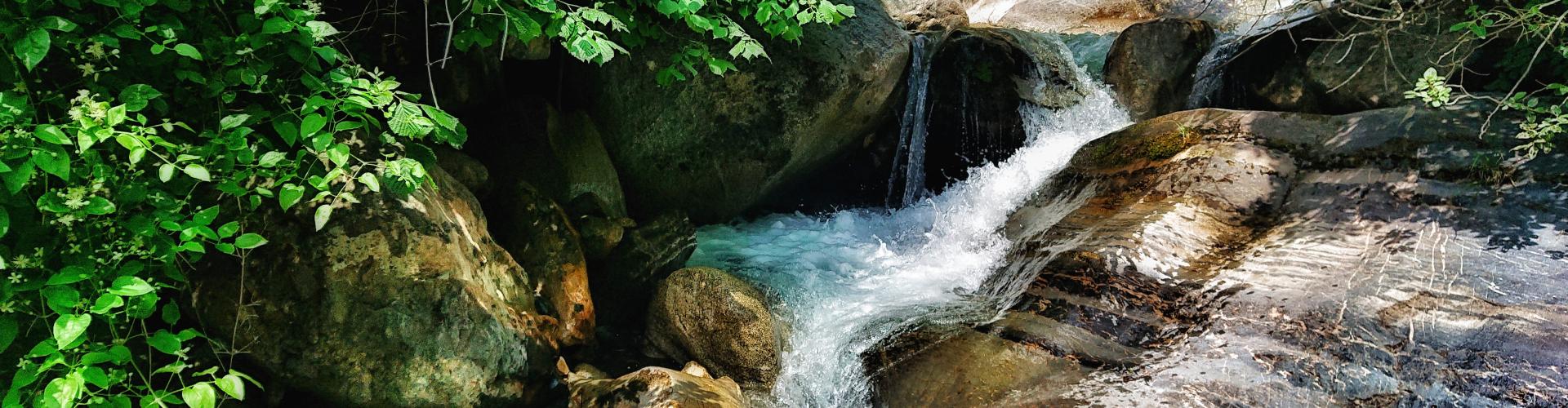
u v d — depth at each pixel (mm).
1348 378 3109
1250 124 4895
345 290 2982
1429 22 5164
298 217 2959
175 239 2719
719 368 3896
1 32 2277
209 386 2537
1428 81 3975
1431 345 3170
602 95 5180
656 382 3393
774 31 4184
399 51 4191
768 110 5500
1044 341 3621
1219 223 4266
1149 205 4527
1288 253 3896
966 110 6590
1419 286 3482
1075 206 4922
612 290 4449
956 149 6766
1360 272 3646
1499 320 3213
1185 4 8930
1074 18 9383
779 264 5164
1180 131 5023
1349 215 4094
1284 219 4234
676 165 5562
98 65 2604
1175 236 4141
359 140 3268
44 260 2445
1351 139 4523
